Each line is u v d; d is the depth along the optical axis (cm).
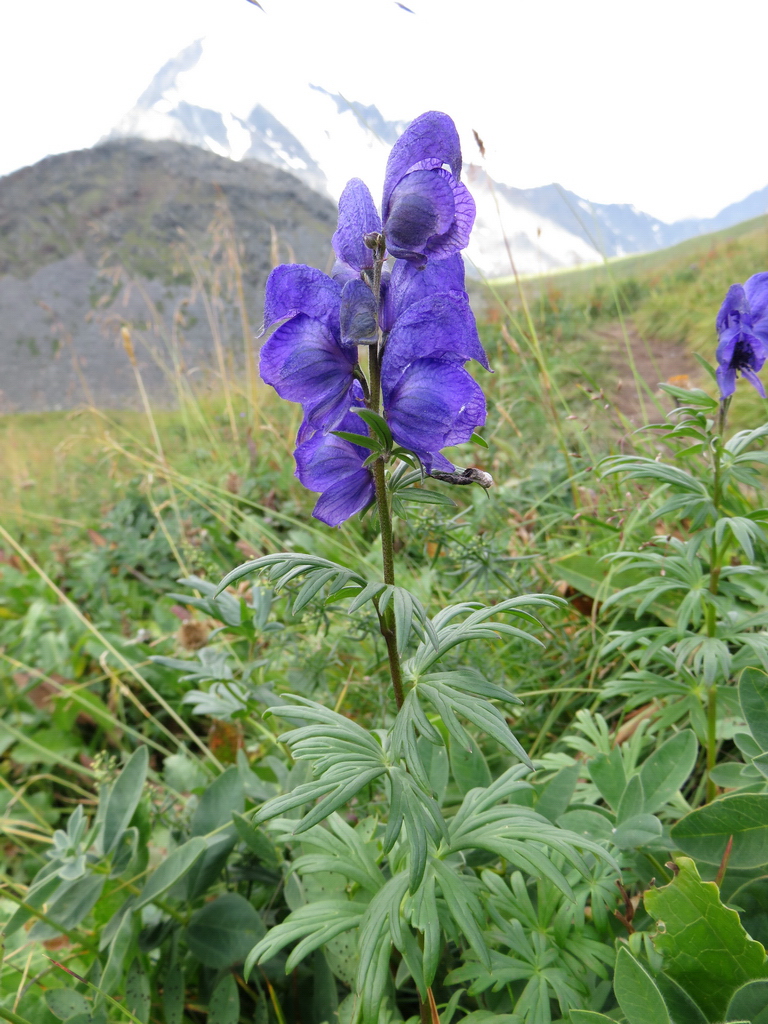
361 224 19
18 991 28
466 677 20
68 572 70
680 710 30
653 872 26
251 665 33
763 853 23
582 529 50
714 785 30
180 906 30
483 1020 22
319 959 27
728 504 38
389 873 28
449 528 38
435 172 18
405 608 17
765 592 37
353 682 41
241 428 90
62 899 30
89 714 50
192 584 32
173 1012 27
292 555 19
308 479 20
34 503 91
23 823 40
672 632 29
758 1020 20
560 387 87
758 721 24
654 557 30
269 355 19
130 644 49
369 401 19
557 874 20
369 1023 20
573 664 39
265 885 33
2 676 53
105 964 30
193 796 39
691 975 21
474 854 28
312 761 21
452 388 18
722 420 27
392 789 19
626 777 28
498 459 60
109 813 31
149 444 95
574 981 22
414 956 21
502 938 23
